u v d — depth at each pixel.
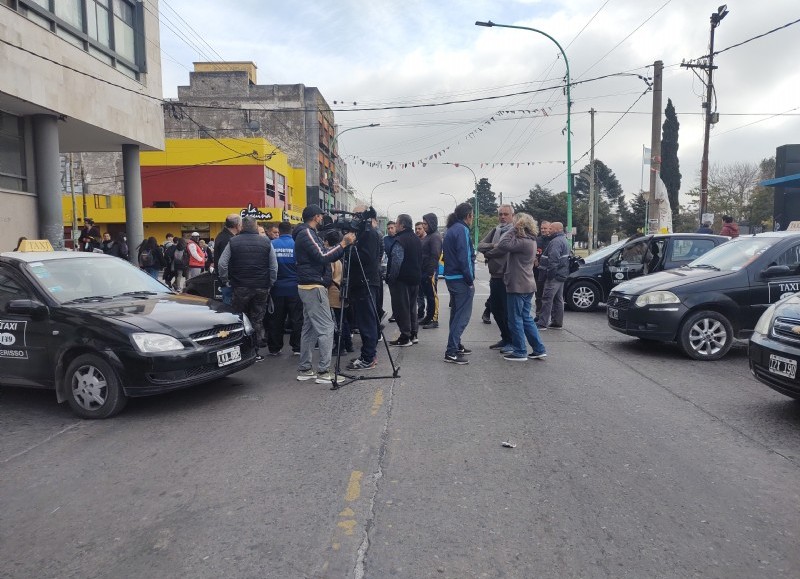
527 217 7.29
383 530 3.30
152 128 19.98
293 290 8.20
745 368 7.10
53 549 3.18
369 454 4.42
